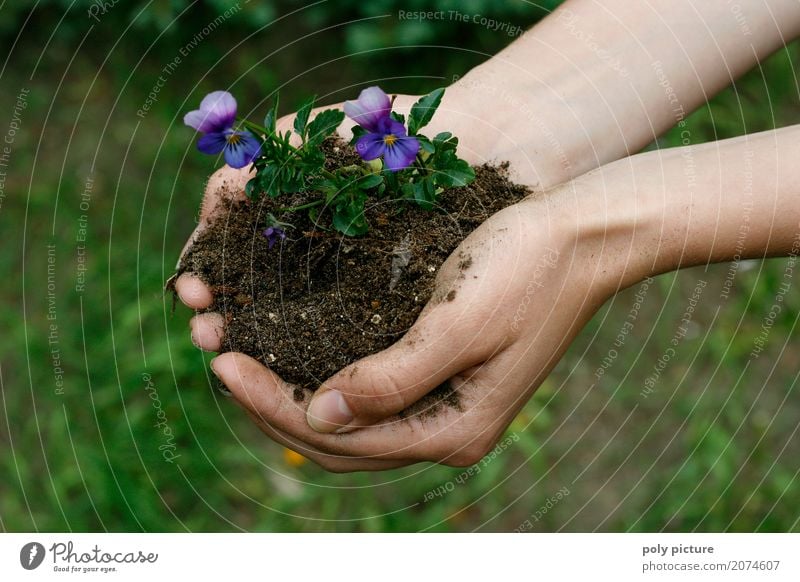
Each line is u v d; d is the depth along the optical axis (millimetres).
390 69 2957
